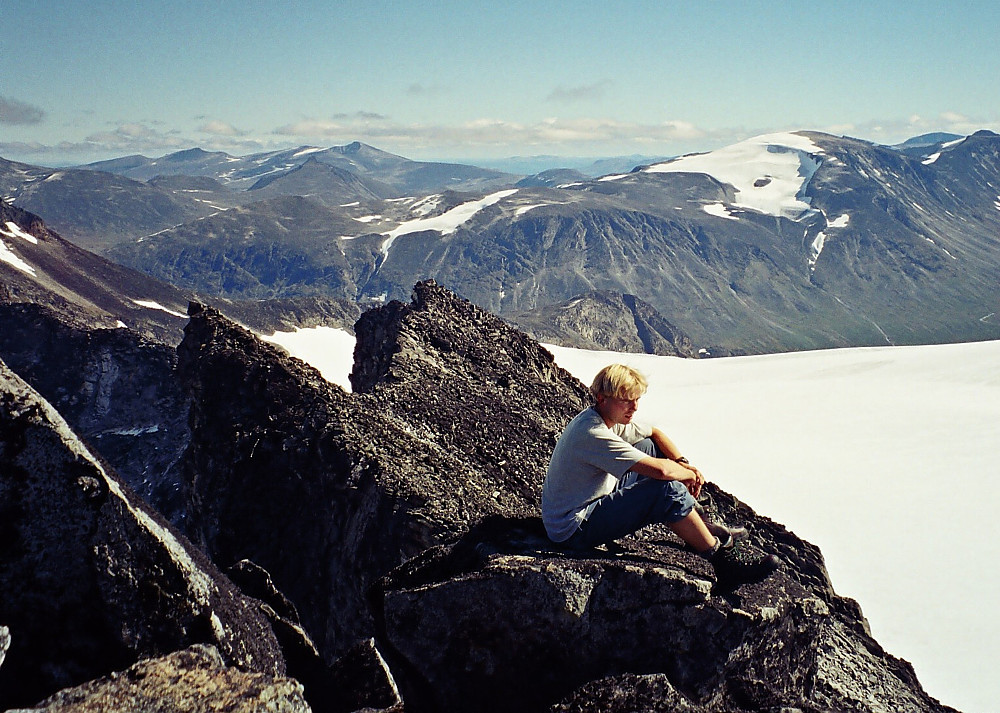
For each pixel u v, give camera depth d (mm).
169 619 6480
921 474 51969
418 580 8164
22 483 6066
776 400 90875
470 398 16797
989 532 38844
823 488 51531
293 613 8664
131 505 6551
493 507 12992
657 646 7559
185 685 5617
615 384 8312
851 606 14141
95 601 6195
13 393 6133
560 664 7477
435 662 7531
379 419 14773
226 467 14617
